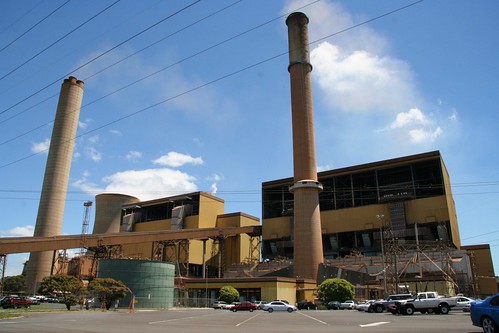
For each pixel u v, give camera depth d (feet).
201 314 139.23
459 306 130.52
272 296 228.63
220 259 342.44
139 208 442.50
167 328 73.15
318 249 260.21
